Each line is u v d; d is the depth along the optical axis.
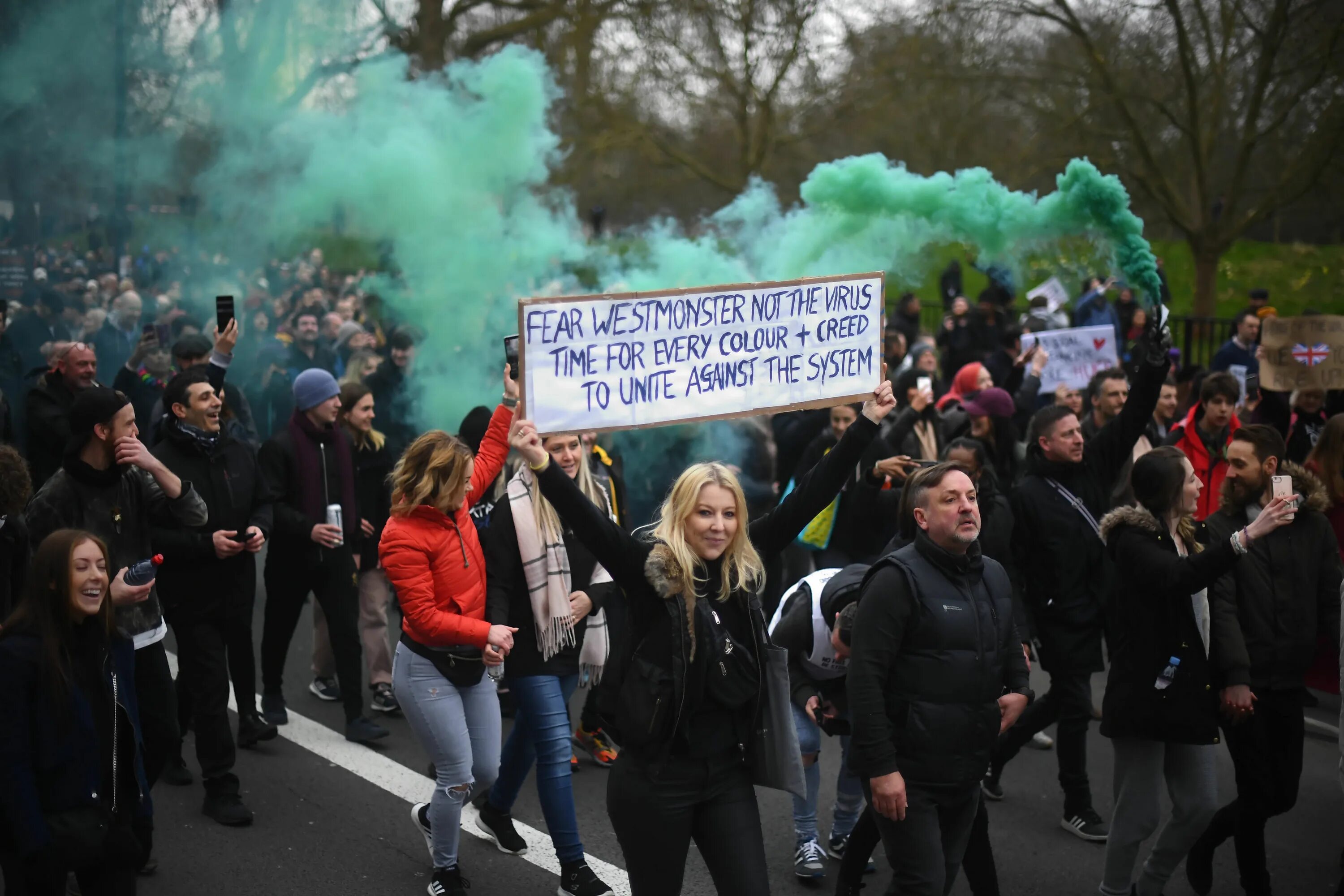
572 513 3.31
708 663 3.26
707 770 3.30
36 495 4.28
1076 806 5.16
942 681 3.52
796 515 3.67
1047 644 5.18
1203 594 4.30
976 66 16.61
